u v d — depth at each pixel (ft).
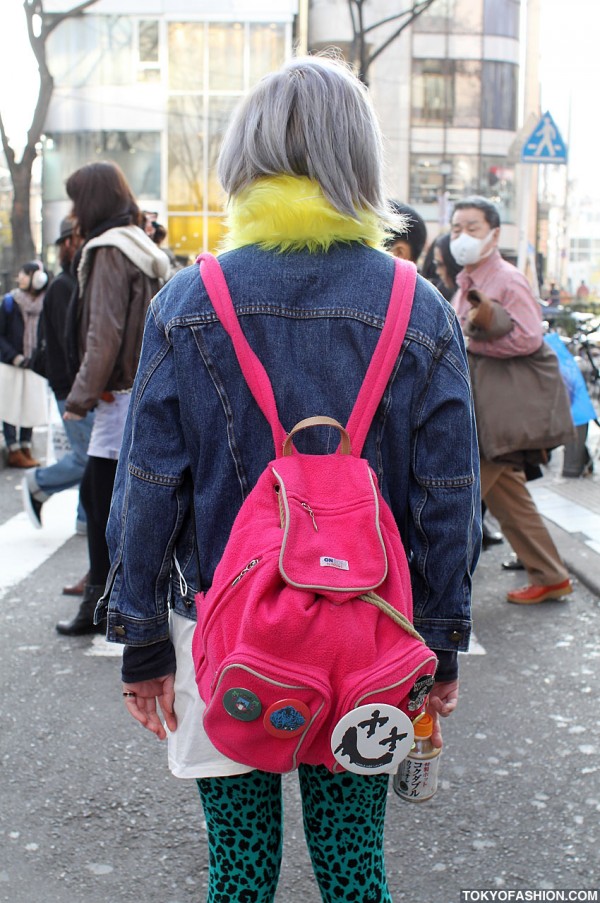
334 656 4.74
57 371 15.87
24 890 8.40
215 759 5.54
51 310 15.62
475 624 15.24
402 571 5.15
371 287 5.39
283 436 5.26
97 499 13.98
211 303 5.33
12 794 9.98
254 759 4.97
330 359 5.32
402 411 5.36
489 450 14.76
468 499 5.42
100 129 104.99
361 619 4.81
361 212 5.47
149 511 5.43
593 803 9.84
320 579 4.79
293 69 5.49
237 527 5.15
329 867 5.65
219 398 5.33
